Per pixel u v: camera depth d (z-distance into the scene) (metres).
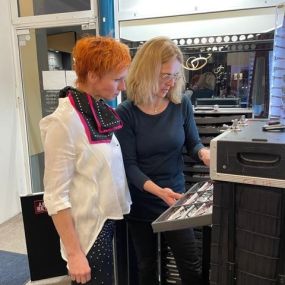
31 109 3.39
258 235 0.79
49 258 1.96
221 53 2.15
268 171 0.75
